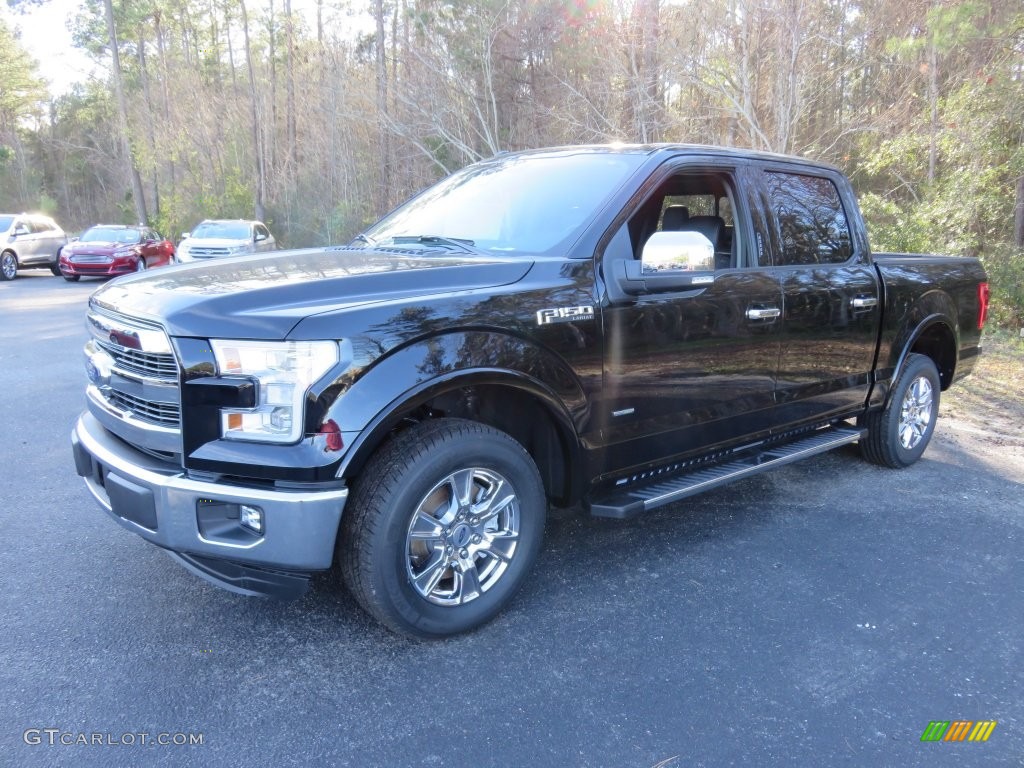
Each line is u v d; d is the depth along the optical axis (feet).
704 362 12.32
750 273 13.05
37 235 67.51
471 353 9.43
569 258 10.84
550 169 13.05
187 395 8.58
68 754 7.84
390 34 93.25
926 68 47.32
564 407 10.53
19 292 54.24
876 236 44.37
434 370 9.10
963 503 15.70
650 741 8.27
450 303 9.46
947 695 9.25
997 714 8.91
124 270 62.03
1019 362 31.17
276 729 8.32
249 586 9.23
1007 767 8.02
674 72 48.39
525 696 9.00
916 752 8.21
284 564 8.68
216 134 131.95
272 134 124.06
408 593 9.47
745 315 12.78
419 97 68.49
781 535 13.88
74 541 12.93
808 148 47.62
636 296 11.21
